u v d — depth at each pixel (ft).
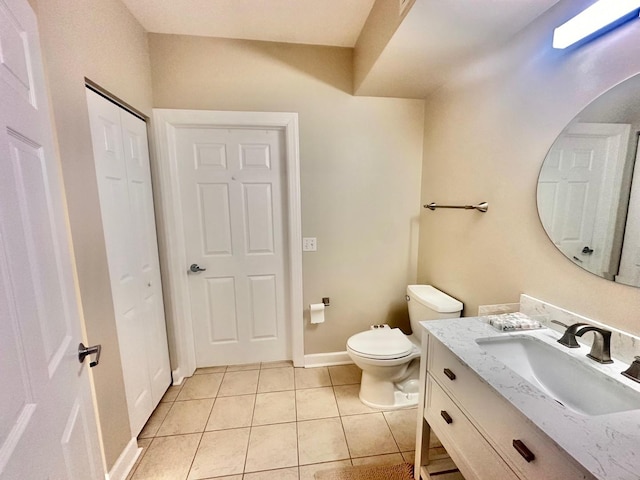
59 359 2.43
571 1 3.40
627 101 2.88
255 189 7.04
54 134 3.32
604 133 3.10
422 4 3.58
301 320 7.43
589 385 2.95
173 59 6.12
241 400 6.32
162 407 6.12
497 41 4.45
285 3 5.09
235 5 5.14
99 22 4.25
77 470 2.58
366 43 5.64
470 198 5.42
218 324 7.47
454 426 3.46
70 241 3.55
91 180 3.96
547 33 3.74
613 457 1.90
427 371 4.11
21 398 1.84
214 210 6.99
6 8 2.04
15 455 1.70
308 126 6.73
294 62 6.49
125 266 4.90
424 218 7.25
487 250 5.01
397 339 6.15
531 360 3.61
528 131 4.09
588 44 3.21
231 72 6.32
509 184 4.47
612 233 3.07
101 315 4.10
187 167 6.73
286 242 7.36
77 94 3.72
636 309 2.89
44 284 2.32
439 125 6.41
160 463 4.80
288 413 5.92
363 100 6.83
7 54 2.01
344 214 7.20
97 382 3.98
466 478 3.25
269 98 6.51
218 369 7.50
